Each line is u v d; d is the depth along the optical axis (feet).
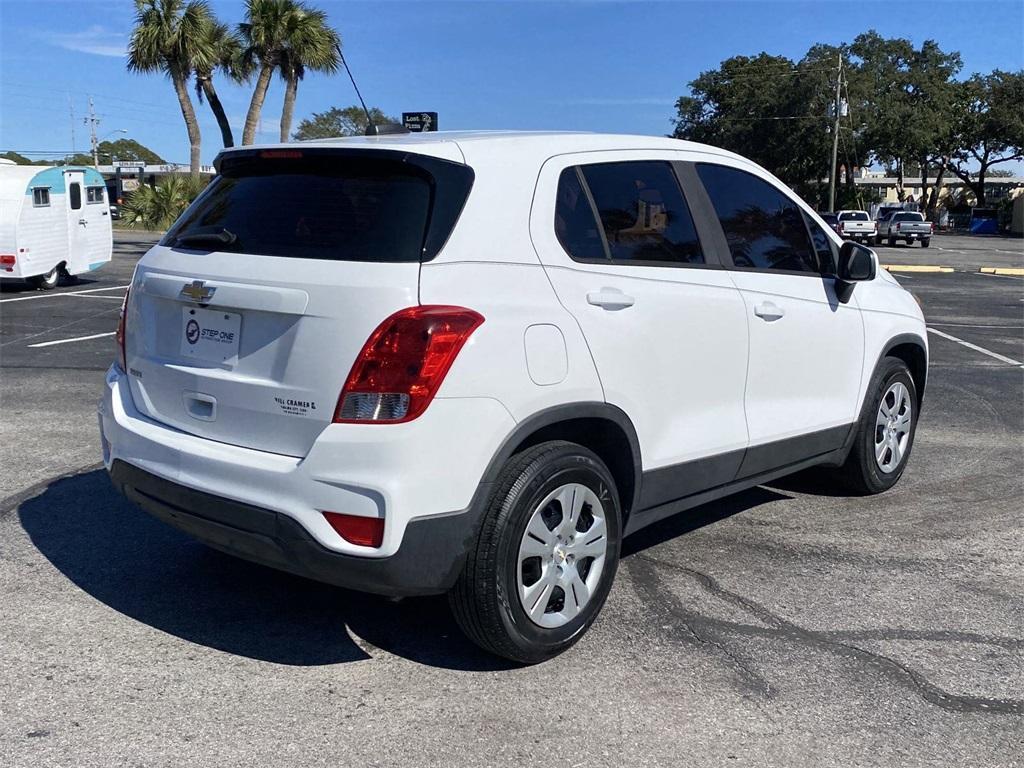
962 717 11.27
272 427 11.29
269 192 12.28
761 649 12.85
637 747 10.53
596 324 12.43
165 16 102.06
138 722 10.82
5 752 10.16
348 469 10.58
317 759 10.18
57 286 61.67
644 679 12.00
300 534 10.82
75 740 10.42
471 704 11.34
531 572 11.96
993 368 35.37
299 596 14.29
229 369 11.75
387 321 10.61
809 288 16.61
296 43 96.58
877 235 162.71
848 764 10.28
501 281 11.48
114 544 16.19
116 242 106.01
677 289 13.78
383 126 14.24
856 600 14.47
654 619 13.69
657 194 14.12
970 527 17.79
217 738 10.53
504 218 11.80
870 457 18.86
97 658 12.27
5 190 55.72
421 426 10.59
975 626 13.66
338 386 10.71
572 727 10.89
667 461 13.79
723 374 14.62
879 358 18.60
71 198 61.00
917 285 74.08
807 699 11.60
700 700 11.53
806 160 210.59
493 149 12.24
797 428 16.40
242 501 11.21
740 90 216.33
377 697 11.46
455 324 10.79
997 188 284.00
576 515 12.26
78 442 22.53
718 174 15.39
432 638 13.03
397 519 10.57
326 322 10.82
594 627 13.39
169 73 106.42
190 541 16.38
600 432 13.02
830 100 193.98
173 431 12.44
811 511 18.60
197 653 12.47
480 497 11.16
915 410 20.33
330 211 11.60
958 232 220.23
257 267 11.50
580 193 12.97
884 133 198.29
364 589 11.04
